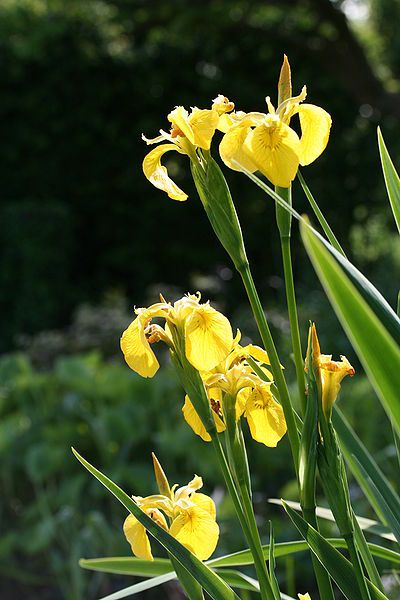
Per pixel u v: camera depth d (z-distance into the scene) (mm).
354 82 9469
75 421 4824
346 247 9969
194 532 1231
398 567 1695
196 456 4387
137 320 1163
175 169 10102
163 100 10078
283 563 3764
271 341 1128
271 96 10117
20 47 9555
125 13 9508
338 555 1090
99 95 9930
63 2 9797
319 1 9039
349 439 1582
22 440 4746
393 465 3965
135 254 10211
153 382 4871
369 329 925
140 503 1230
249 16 9828
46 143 9883
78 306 9695
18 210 9133
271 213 9984
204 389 1143
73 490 4434
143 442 4801
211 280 9805
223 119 1195
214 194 1122
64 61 9797
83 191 10062
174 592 3994
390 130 10156
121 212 10164
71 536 4234
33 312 9133
